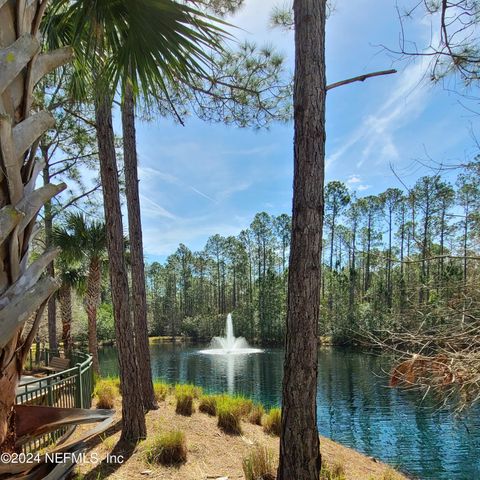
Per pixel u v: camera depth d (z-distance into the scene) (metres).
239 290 51.53
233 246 53.38
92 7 2.29
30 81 1.08
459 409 3.56
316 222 2.78
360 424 9.91
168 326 50.84
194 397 8.25
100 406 6.68
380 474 5.76
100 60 2.61
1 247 0.95
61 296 13.23
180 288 54.41
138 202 7.35
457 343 3.62
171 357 26.84
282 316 36.78
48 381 4.96
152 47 2.47
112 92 2.82
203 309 51.16
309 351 2.72
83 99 3.13
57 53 1.18
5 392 0.98
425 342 3.79
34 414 1.17
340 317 25.25
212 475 4.13
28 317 0.96
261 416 7.08
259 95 4.87
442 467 7.09
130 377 4.97
